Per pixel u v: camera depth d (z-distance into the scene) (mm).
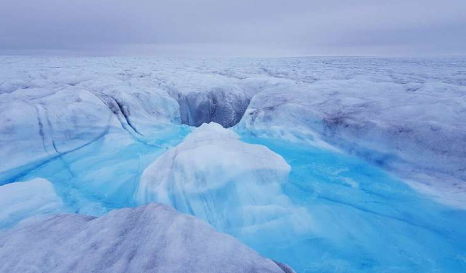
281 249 4414
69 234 2703
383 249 4457
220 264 2094
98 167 7508
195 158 5215
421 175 5684
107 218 2852
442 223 4863
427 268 4070
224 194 4906
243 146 5914
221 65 33688
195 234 2400
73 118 8312
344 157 7184
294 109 8789
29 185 5340
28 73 16938
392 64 32156
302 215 5055
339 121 7602
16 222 4641
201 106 13953
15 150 6762
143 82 15477
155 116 11672
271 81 15617
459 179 5230
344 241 4629
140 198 5297
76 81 14672
